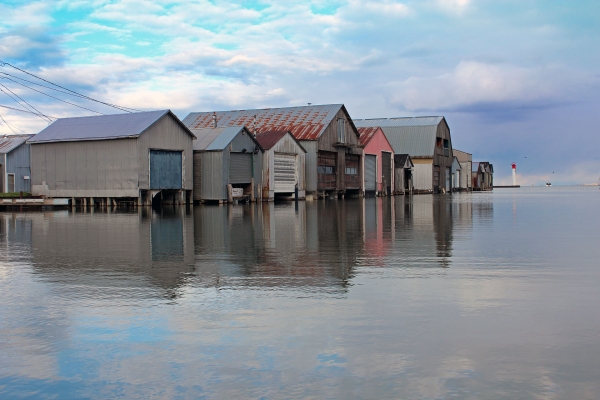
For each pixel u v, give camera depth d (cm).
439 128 6894
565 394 441
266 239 1395
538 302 700
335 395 441
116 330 600
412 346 541
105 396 448
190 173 3503
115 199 3322
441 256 1091
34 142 3434
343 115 4809
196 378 476
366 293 752
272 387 457
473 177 9269
